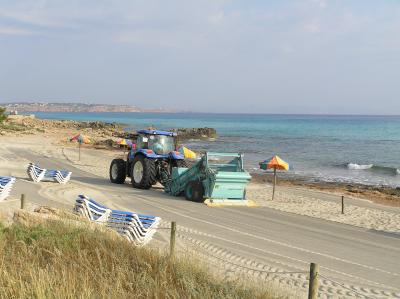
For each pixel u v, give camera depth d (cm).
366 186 2853
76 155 3606
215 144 6125
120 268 654
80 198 1073
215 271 841
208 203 1711
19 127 6850
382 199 2362
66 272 627
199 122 16350
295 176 3256
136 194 1872
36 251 730
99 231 831
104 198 1708
